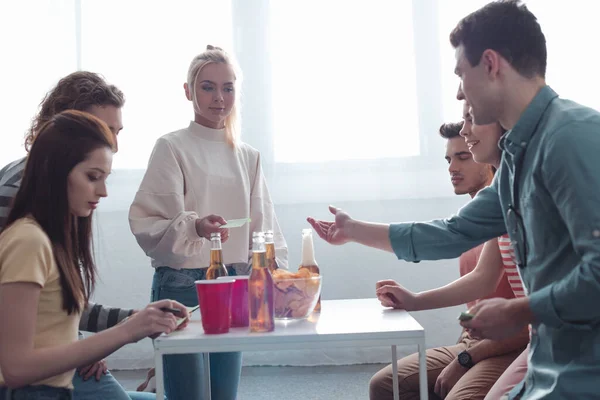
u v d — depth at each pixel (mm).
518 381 1727
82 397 1802
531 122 1387
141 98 4000
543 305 1260
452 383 2104
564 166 1265
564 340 1304
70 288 1491
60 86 1941
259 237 1574
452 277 3943
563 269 1336
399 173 3988
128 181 4020
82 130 1517
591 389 1255
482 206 1759
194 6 4004
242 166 2523
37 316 1470
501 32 1397
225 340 1505
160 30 4000
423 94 3969
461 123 2432
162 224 2291
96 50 4004
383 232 1848
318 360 3994
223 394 2387
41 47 4027
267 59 4016
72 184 1502
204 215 2391
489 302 1306
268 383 3566
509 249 1939
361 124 3996
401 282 3965
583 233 1235
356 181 4000
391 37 3979
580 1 3836
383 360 3975
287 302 1664
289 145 4020
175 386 2254
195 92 2443
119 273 4043
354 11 3988
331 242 1934
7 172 1742
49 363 1406
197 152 2432
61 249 1496
